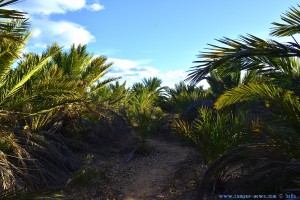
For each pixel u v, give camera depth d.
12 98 6.43
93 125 11.97
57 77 7.92
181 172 8.12
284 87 4.56
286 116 4.73
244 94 5.03
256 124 6.33
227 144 6.86
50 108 7.01
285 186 5.26
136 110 13.80
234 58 4.51
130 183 7.88
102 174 8.39
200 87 19.62
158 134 14.57
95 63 11.53
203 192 5.67
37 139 7.40
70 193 6.91
